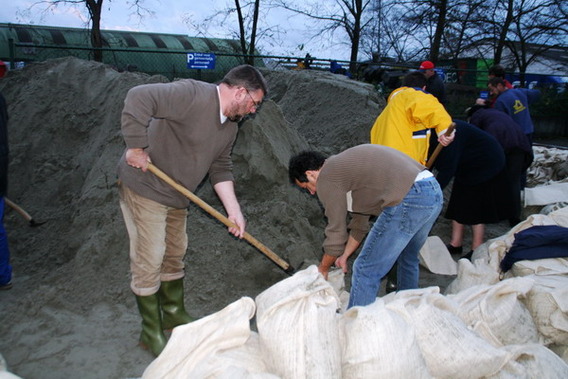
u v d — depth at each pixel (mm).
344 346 2014
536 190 5016
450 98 13352
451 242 4453
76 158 4859
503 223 5336
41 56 10500
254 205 3912
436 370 2105
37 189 4613
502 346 2332
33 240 4070
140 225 2617
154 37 16609
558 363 2188
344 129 5949
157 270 2684
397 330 1993
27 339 2777
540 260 3047
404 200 2551
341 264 3123
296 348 1880
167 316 2973
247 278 3461
